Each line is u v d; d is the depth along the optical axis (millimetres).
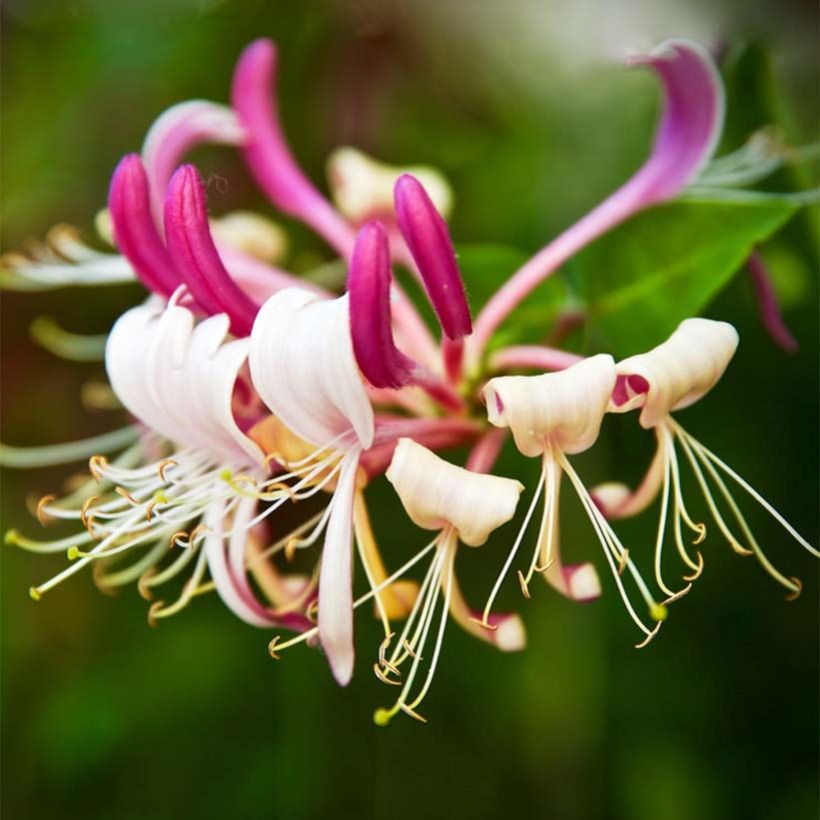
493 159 272
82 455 277
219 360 197
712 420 259
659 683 261
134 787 274
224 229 248
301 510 251
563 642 256
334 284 271
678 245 226
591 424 190
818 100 259
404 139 276
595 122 266
